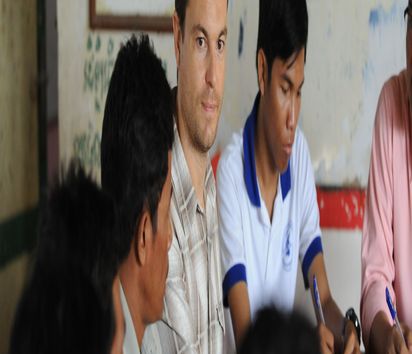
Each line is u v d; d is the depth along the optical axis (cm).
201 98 133
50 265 68
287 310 61
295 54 152
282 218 154
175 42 133
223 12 136
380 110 155
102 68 140
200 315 129
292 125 154
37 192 141
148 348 107
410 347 138
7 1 134
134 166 101
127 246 98
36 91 140
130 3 137
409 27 152
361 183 161
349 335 139
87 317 67
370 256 153
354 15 156
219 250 143
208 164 136
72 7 140
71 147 141
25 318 66
